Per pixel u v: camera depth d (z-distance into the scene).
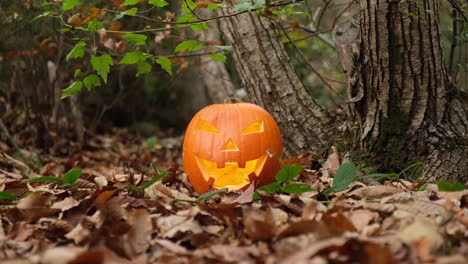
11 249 1.60
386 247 1.42
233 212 1.70
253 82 2.56
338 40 2.33
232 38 2.57
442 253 1.51
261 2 1.97
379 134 2.17
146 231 1.61
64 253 1.48
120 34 2.59
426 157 2.14
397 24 2.09
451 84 2.20
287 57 2.58
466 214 1.69
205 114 2.16
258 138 2.12
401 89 2.13
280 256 1.46
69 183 1.90
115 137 4.33
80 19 2.02
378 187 1.91
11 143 3.23
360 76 2.19
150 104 4.85
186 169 2.18
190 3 2.06
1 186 2.08
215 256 1.51
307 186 1.87
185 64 2.98
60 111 3.49
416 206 1.73
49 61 3.22
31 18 2.76
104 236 1.63
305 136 2.48
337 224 1.60
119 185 2.11
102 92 4.37
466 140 2.15
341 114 2.52
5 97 3.65
